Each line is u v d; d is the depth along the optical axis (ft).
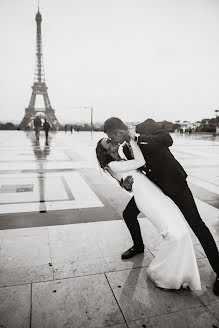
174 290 8.55
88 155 43.27
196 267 8.20
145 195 8.45
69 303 7.94
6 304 7.88
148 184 8.66
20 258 10.38
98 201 17.60
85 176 25.68
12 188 21.01
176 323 7.23
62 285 8.77
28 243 11.62
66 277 9.19
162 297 8.23
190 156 42.32
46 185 21.99
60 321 7.27
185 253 8.11
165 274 8.35
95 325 7.15
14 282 8.89
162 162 8.27
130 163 8.26
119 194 19.24
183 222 8.29
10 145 63.10
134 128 8.35
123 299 8.13
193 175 26.78
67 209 16.02
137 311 7.65
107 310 7.68
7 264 9.95
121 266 9.89
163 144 8.37
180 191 8.38
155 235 12.48
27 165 32.32
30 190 20.39
